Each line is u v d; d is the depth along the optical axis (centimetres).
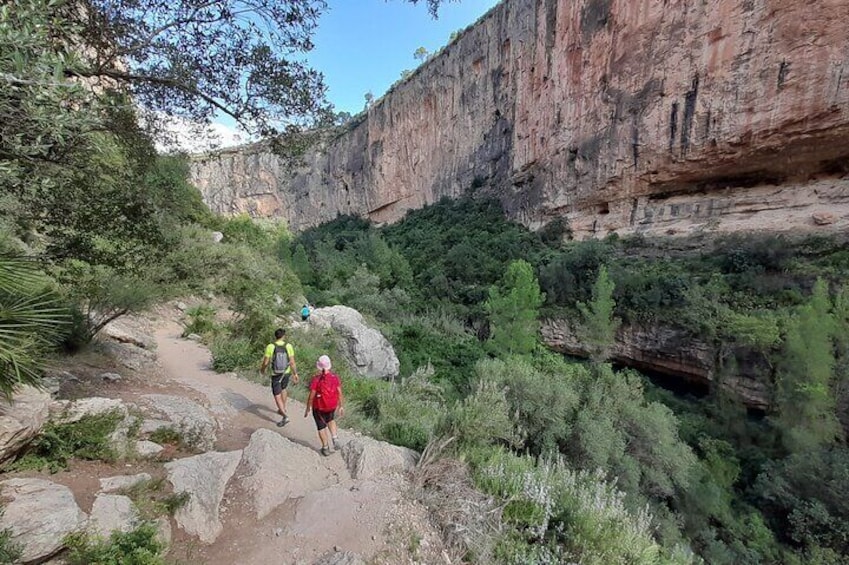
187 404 611
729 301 2062
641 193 3045
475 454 578
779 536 1165
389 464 515
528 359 1970
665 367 2255
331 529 391
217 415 651
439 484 491
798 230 2144
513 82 4938
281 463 464
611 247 2945
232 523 385
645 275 2481
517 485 514
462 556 406
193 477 400
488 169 5366
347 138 8175
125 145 525
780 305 1873
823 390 1341
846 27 2008
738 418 1641
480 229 4719
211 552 345
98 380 614
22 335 267
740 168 2502
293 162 612
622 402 1216
